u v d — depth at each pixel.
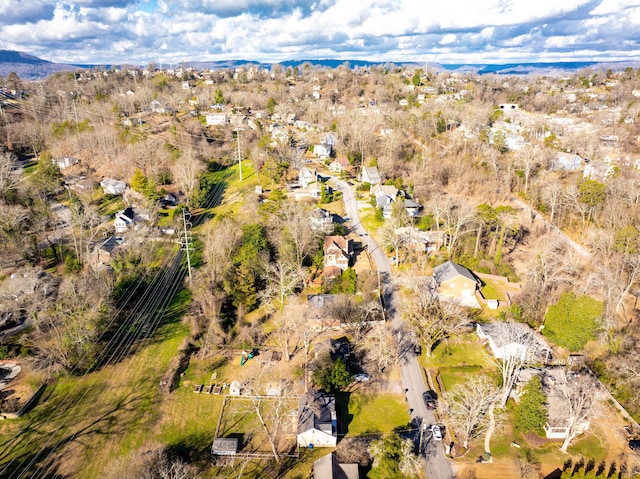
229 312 65.69
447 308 56.56
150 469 41.19
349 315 61.97
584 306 54.31
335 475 40.25
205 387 52.97
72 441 45.66
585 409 44.44
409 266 76.06
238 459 43.97
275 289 64.69
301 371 55.12
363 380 53.62
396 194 96.94
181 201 102.06
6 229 78.12
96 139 119.19
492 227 80.69
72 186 107.00
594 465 42.53
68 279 67.94
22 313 65.44
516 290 69.94
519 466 42.34
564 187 93.88
